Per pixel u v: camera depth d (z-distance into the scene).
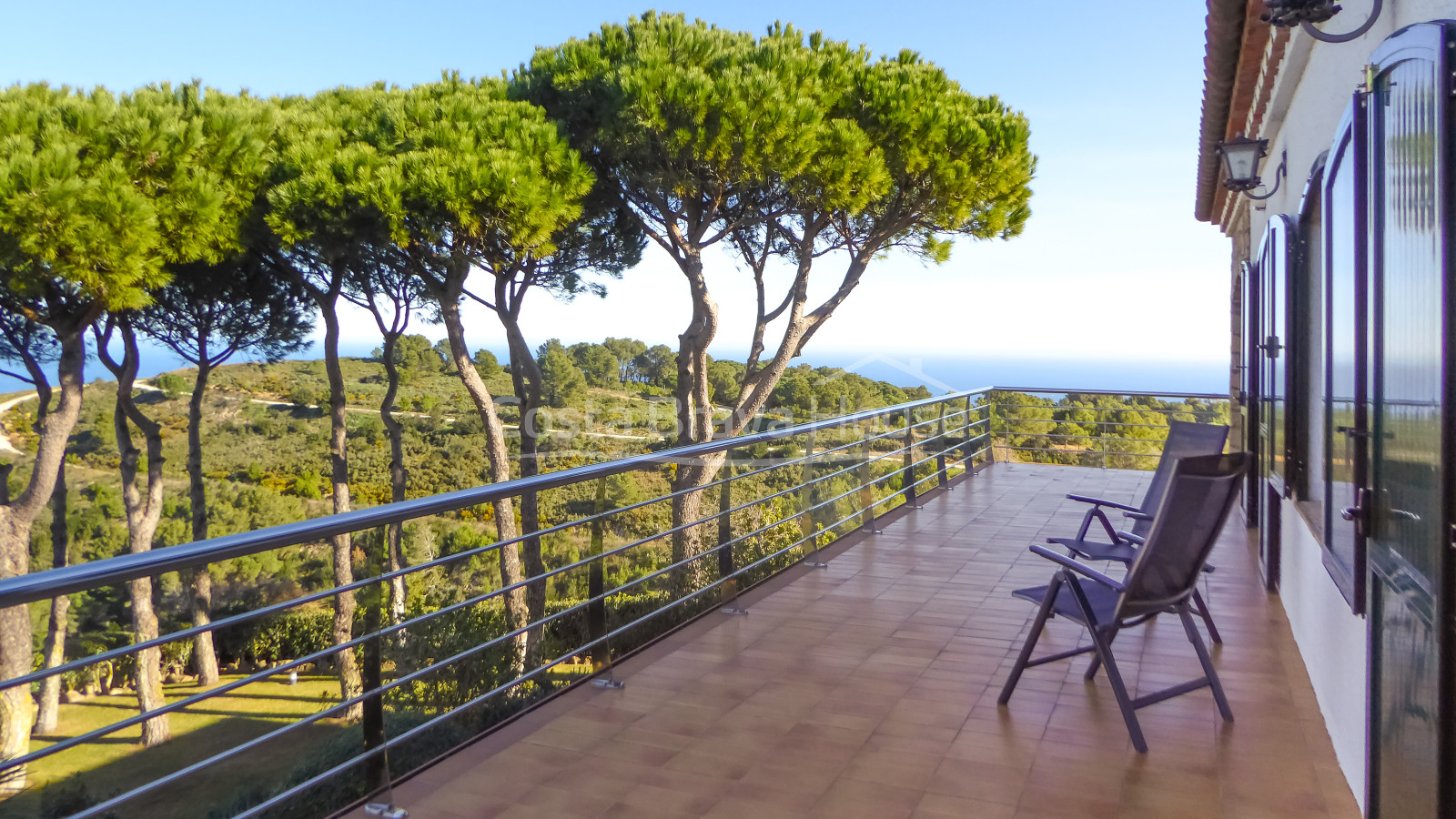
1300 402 3.86
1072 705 3.22
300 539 2.11
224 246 9.84
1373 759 2.04
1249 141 4.92
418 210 9.40
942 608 4.51
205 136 9.35
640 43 10.03
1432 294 1.63
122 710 8.67
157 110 8.98
